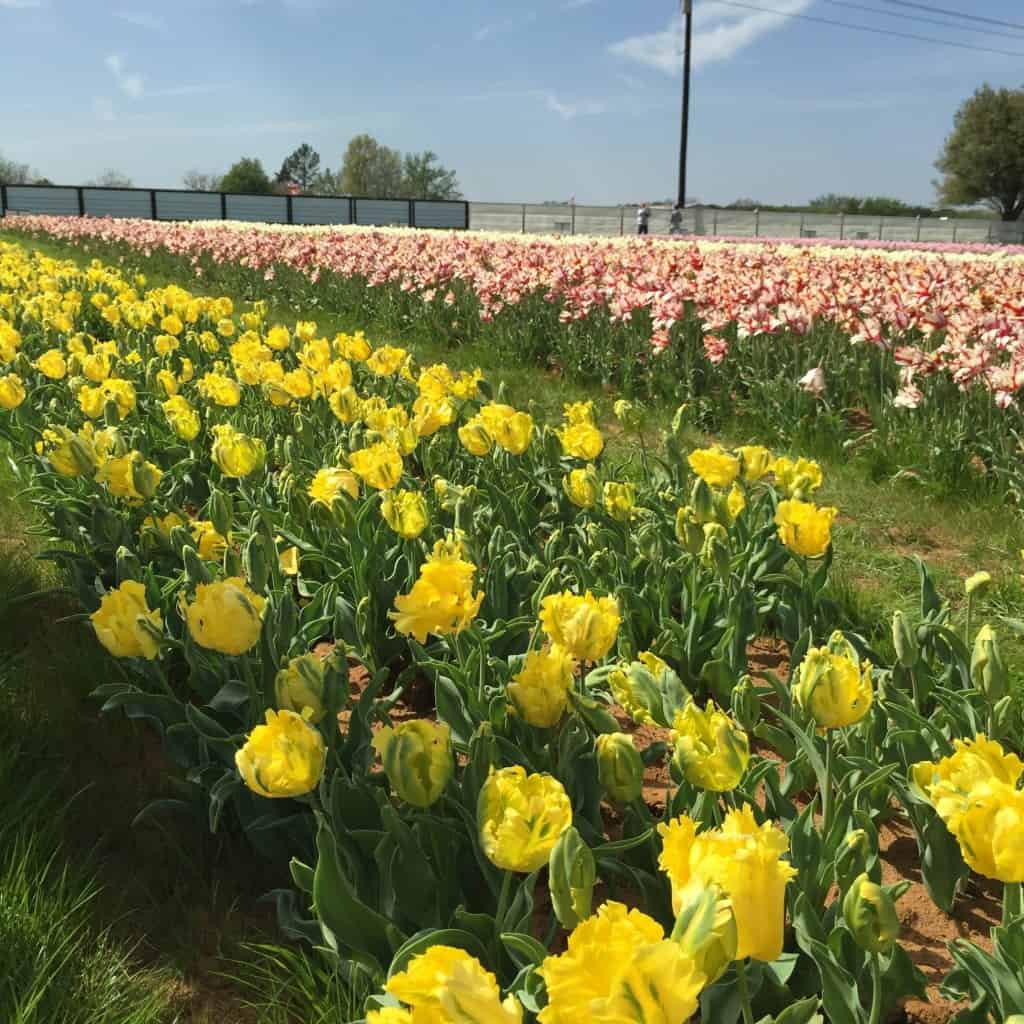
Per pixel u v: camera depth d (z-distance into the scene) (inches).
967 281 429.7
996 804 58.9
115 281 501.4
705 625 144.7
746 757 72.3
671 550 159.8
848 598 169.8
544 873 105.0
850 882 81.2
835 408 329.1
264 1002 89.4
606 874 96.3
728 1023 73.2
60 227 1307.8
